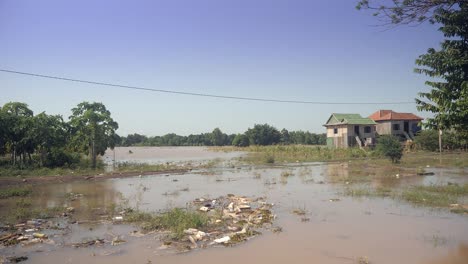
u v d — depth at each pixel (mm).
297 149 55844
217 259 9203
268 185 22625
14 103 32250
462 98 8258
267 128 95000
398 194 17875
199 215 13164
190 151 84375
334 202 16359
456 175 25625
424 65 8852
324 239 10781
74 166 32750
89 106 34125
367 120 59844
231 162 42594
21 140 29844
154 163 42469
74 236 11359
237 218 13391
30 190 20531
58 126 33906
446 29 8281
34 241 10719
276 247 10086
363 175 26797
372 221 12805
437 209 14523
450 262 8805
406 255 9344
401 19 7781
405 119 62688
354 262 8938
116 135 35562
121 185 23453
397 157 35000
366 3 7684
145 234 11422
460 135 8836
